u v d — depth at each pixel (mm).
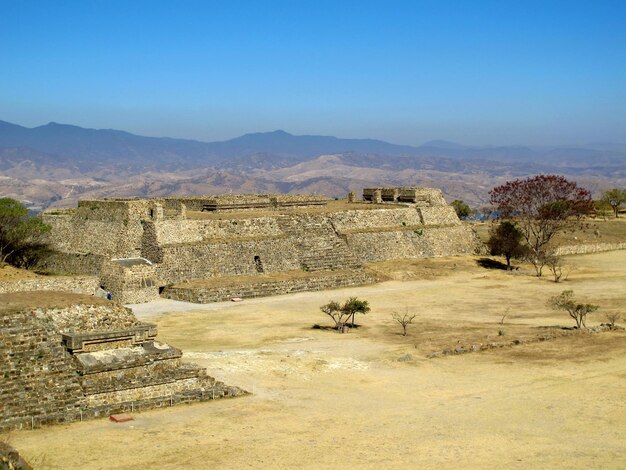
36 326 44594
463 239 124188
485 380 52531
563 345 63156
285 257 100312
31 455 35906
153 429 40531
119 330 47281
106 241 92312
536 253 116875
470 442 39375
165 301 85812
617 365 56406
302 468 35406
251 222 102625
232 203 110500
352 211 115625
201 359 57031
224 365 55312
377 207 123312
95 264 89500
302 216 109188
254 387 49844
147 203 95375
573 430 41594
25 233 85188
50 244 98938
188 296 85812
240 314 78125
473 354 60438
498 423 42750
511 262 117938
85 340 45031
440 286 97438
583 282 100750
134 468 34938
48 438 38500
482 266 113062
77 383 43062
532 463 36406
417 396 48562
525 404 46594
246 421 42406
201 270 92250
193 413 43688
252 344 63969
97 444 37906
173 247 91188
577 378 52844
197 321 74250
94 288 82375
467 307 82812
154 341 49125
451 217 128625
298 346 63219
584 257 126062
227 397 47156
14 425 39375
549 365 56562
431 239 118938
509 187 124250
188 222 96062
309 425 41938
